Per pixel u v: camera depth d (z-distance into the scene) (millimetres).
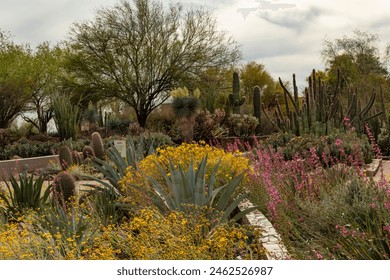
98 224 7016
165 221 5918
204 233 6121
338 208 6305
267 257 5242
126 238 5926
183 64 40000
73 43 40375
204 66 40562
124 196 8633
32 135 30047
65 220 7023
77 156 17391
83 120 35688
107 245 5715
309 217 6434
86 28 39875
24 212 8250
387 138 20875
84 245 5699
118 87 39938
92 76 40062
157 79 40094
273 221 6602
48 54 42594
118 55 40031
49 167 17406
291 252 5348
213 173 7379
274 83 50750
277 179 8141
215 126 29422
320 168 8445
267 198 7598
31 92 39219
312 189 7602
